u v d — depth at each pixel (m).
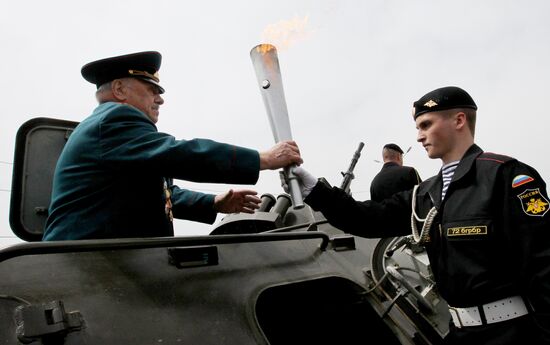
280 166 1.75
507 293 1.46
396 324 2.26
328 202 1.95
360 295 2.37
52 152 2.28
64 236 1.52
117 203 1.56
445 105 1.76
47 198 2.19
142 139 1.56
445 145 1.78
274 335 2.30
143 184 1.64
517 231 1.44
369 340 2.41
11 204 2.13
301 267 2.15
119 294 1.34
